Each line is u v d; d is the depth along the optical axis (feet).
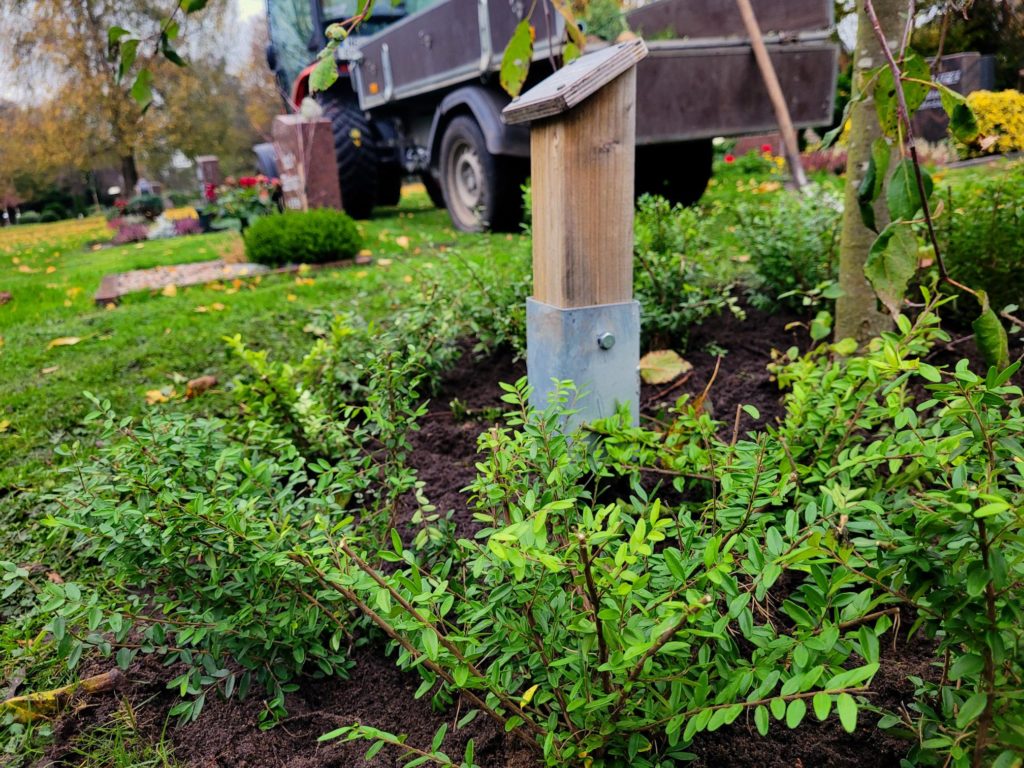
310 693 4.21
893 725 3.09
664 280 8.76
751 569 2.81
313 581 3.75
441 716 3.91
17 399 9.66
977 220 8.13
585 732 3.03
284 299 14.83
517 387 3.99
